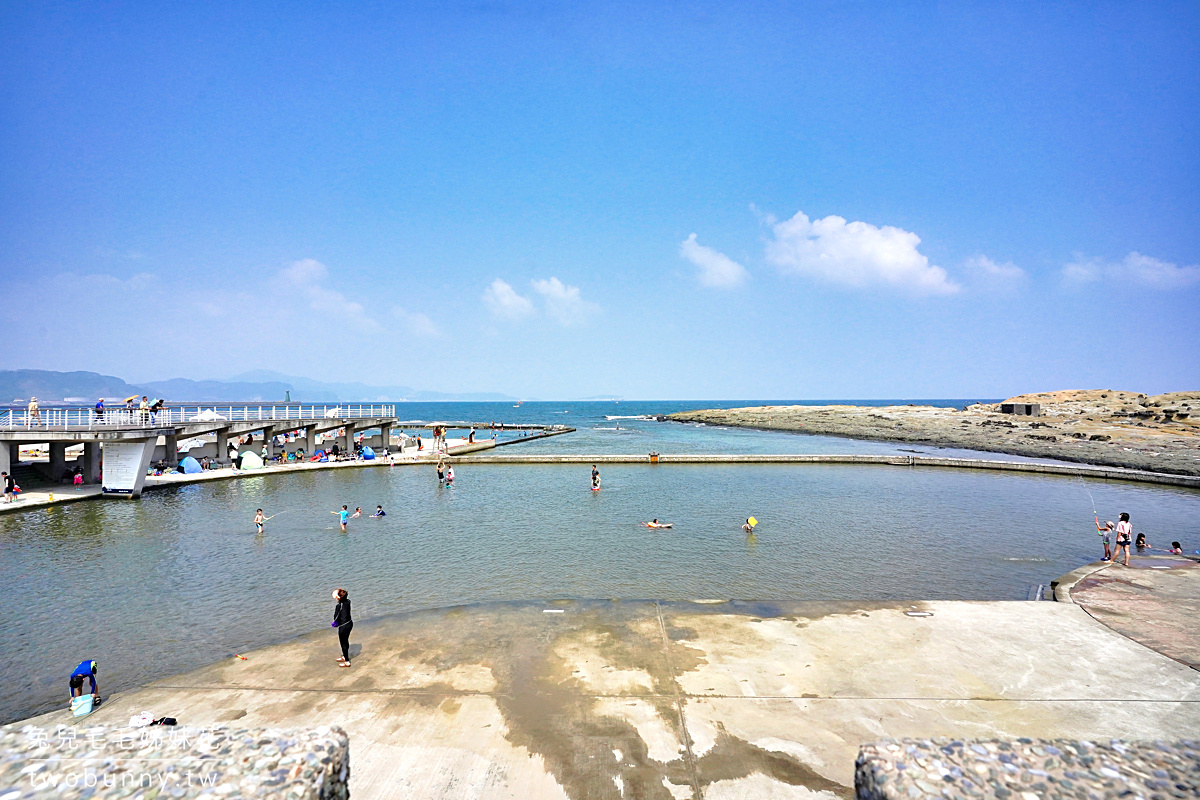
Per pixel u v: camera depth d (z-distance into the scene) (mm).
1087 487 37750
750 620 13641
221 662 11602
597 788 7586
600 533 24547
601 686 10383
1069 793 4164
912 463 48156
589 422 141000
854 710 9516
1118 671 10867
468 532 24703
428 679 10719
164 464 39094
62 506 29438
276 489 35844
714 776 7832
